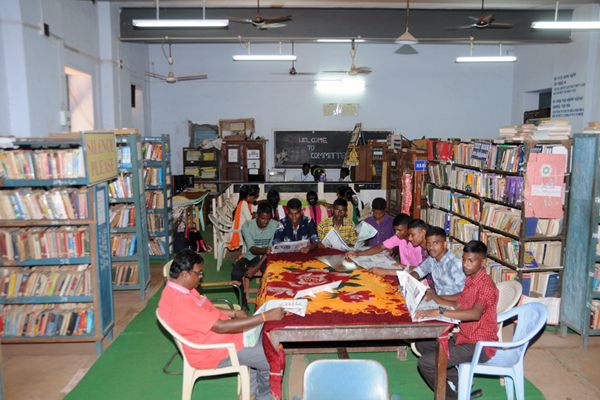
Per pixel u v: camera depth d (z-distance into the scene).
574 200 4.37
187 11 8.88
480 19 7.14
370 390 2.13
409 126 12.18
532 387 3.57
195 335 2.98
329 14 8.87
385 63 11.99
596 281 4.29
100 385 3.60
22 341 4.09
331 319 2.86
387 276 3.77
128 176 5.70
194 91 11.97
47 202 3.98
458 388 3.03
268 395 3.14
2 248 3.99
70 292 4.11
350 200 6.88
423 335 2.83
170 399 3.40
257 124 12.11
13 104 5.64
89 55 8.00
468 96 12.10
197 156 11.38
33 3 5.86
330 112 12.08
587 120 8.76
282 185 8.31
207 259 7.43
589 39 8.63
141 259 5.60
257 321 2.86
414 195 7.17
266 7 8.74
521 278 4.56
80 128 8.14
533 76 10.95
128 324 4.85
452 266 3.51
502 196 4.82
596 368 3.92
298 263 4.16
